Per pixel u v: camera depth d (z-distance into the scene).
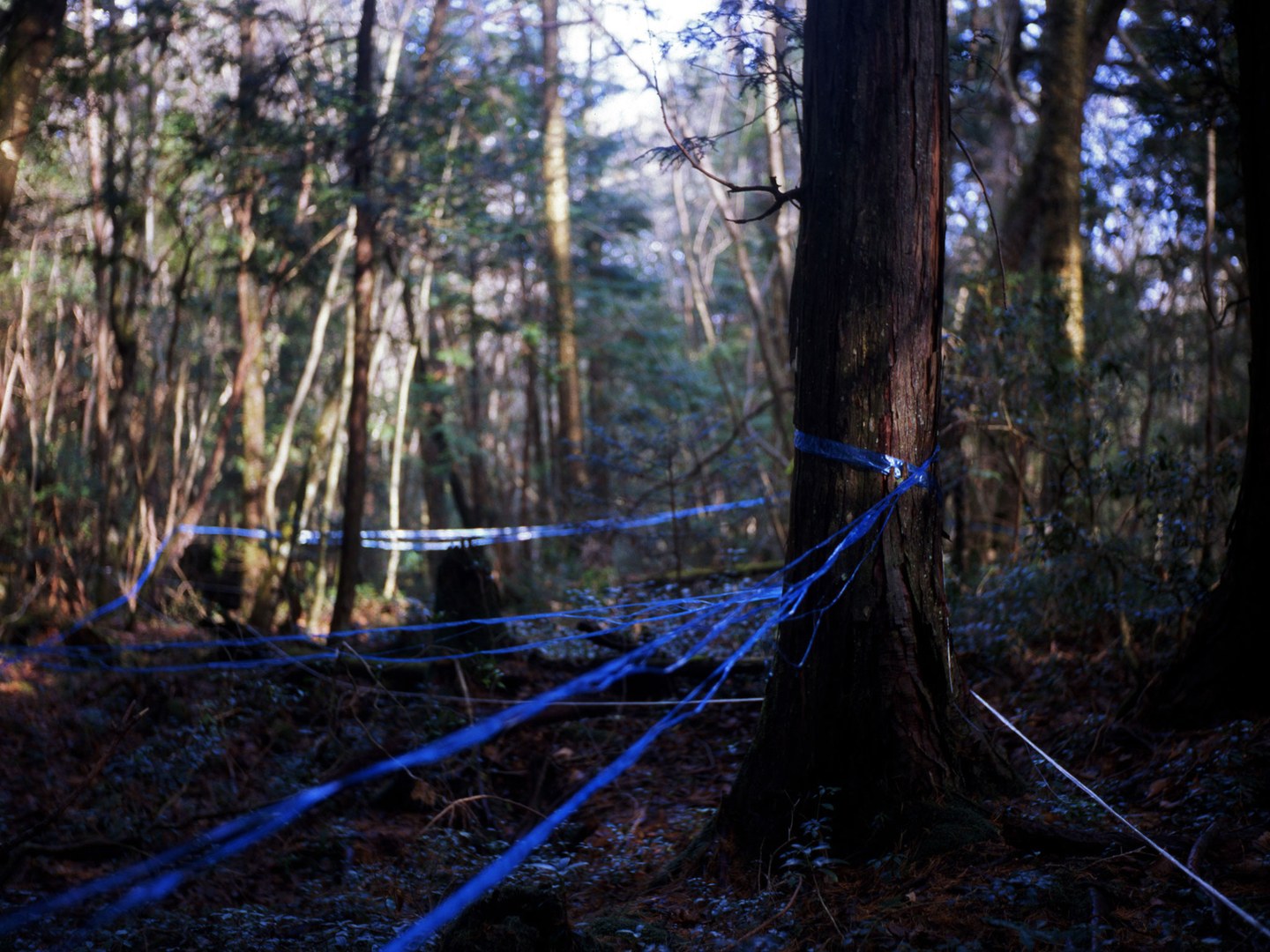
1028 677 7.93
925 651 5.02
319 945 4.67
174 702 9.45
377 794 7.60
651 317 28.42
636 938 4.32
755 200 22.77
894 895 4.36
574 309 23.59
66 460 18.12
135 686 10.11
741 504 15.52
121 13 13.28
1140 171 14.18
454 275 21.98
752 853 5.01
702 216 30.52
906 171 5.05
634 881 5.48
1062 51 12.20
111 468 15.52
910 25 5.06
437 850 6.20
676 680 9.22
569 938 3.86
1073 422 8.34
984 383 8.57
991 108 14.79
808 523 5.14
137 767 7.31
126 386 15.46
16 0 8.32
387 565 22.38
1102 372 8.53
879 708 4.94
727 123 25.06
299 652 10.69
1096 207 15.40
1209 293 9.11
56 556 15.70
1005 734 6.82
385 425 21.36
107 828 6.90
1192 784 5.06
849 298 5.07
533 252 20.31
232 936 4.90
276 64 12.69
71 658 12.16
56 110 13.54
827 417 5.10
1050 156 12.12
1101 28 12.79
